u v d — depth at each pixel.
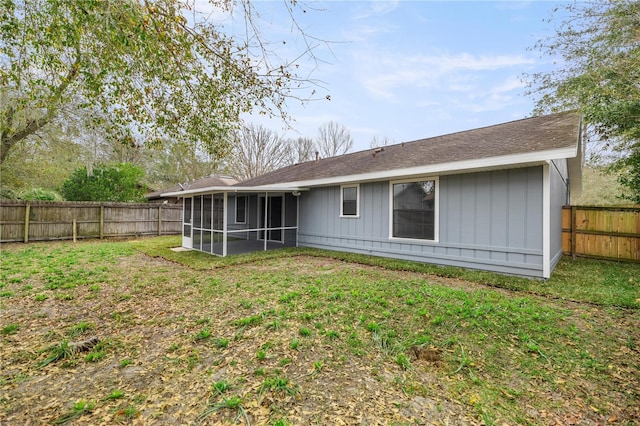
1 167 12.38
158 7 3.12
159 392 2.45
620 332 3.48
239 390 2.46
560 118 7.87
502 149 6.27
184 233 11.04
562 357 2.96
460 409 2.25
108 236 13.73
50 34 3.12
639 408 2.29
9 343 3.28
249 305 4.41
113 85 3.78
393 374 2.70
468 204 6.75
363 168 9.21
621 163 9.62
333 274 6.42
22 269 6.68
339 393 2.43
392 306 4.31
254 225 13.41
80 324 3.76
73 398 2.38
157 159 22.53
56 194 14.71
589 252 8.35
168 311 4.26
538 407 2.29
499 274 6.20
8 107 4.66
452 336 3.39
